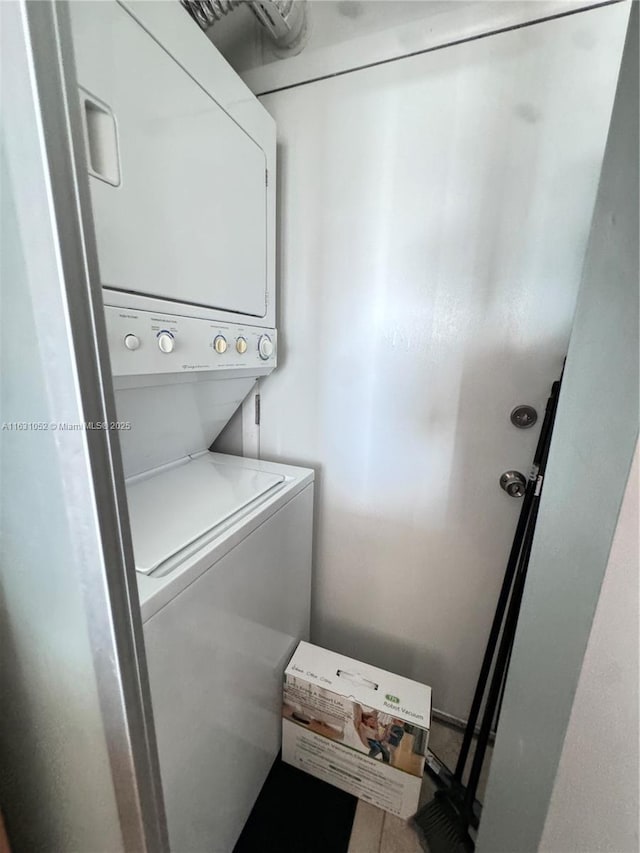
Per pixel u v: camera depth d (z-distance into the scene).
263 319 1.39
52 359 0.47
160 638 0.78
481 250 1.26
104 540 0.53
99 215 0.75
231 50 1.43
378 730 1.31
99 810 0.74
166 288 0.94
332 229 1.44
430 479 1.49
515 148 1.16
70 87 0.41
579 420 0.67
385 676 1.43
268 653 1.31
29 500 0.58
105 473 0.52
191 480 1.40
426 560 1.57
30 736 0.78
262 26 1.34
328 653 1.52
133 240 0.83
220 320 1.15
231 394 1.54
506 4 1.09
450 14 1.15
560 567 0.68
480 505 1.44
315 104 1.36
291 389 1.64
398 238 1.35
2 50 0.39
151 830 0.70
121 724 0.63
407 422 1.48
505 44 1.12
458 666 1.62
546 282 1.21
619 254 0.58
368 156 1.33
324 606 1.81
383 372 1.48
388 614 1.70
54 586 0.61
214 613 0.96
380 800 1.35
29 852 0.91
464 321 1.33
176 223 0.95
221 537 0.99
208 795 1.02
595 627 0.56
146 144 0.84
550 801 0.66
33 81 0.39
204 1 1.08
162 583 0.78
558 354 1.23
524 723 0.79
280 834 1.28
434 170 1.26
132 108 0.79
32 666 0.71
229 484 1.37
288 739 1.46
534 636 0.78
